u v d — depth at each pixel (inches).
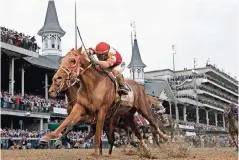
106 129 494.3
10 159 478.9
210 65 4205.2
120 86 391.9
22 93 1577.3
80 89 354.3
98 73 362.0
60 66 345.1
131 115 458.6
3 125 1520.7
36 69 1739.7
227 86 4549.7
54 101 1694.1
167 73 4128.9
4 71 1702.8
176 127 867.4
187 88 3602.4
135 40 3334.2
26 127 1594.5
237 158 478.3
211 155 566.6
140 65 3206.2
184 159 444.1
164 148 653.3
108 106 370.0
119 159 428.8
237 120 730.8
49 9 2578.7
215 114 3895.2
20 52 1478.8
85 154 613.9
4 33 1402.6
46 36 2492.6
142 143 459.5
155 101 583.2
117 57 381.7
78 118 345.7
